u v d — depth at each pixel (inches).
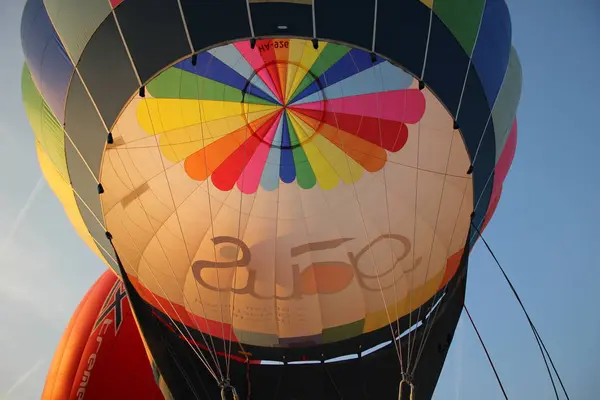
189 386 377.1
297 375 410.9
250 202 408.2
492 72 354.9
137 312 363.3
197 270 407.5
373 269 411.8
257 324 418.0
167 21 315.0
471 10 342.3
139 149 375.6
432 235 401.7
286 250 413.1
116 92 329.1
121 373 483.8
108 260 391.5
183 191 396.5
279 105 389.4
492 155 374.9
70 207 391.2
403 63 325.4
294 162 404.8
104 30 323.9
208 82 376.8
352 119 395.2
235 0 311.3
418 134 384.8
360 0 315.3
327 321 419.2
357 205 408.8
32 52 354.6
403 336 406.6
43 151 392.2
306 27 312.0
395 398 386.3
